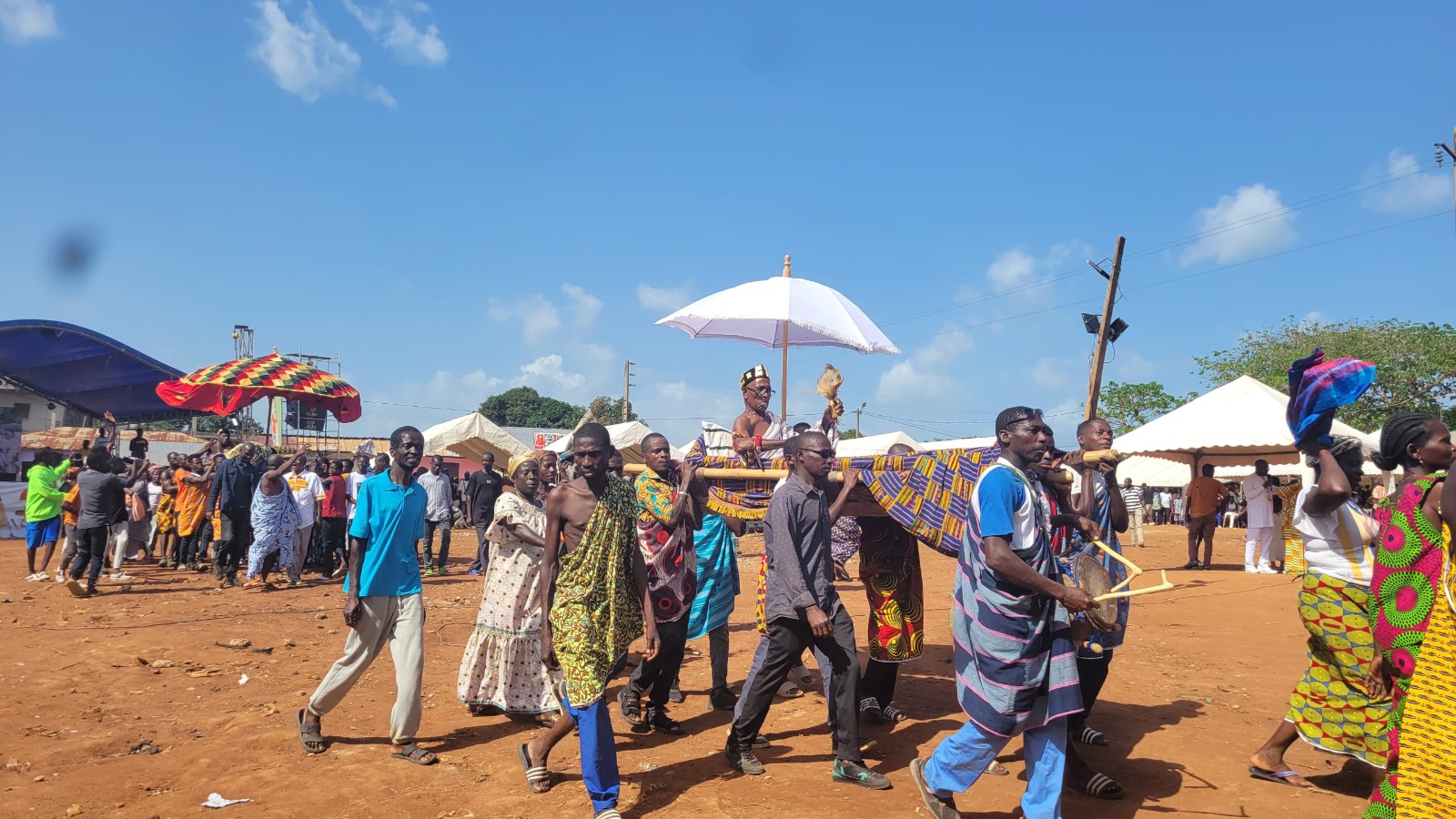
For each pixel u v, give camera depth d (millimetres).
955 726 5906
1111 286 20094
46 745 5559
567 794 4746
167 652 8422
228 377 14484
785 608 4836
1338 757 5289
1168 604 10875
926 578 15148
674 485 6086
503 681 6078
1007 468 4023
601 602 4613
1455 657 3119
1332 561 4578
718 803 4562
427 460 30812
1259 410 15102
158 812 4516
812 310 7016
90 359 24812
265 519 12828
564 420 75562
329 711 5859
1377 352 35812
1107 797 4602
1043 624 3910
